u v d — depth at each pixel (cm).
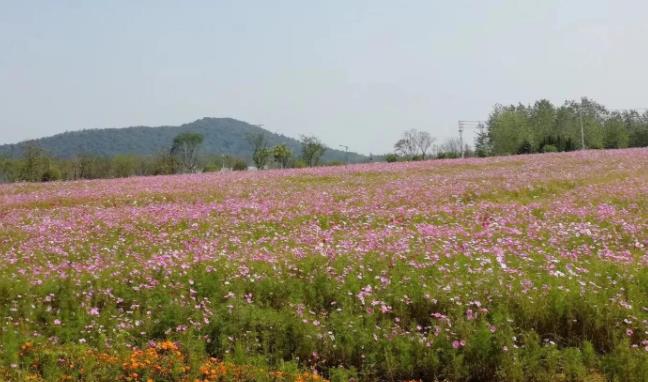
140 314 1123
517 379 841
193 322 1030
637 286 1083
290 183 3344
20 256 1636
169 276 1295
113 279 1301
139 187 3378
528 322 980
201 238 1822
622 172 3116
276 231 1903
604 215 1853
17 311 1130
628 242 1551
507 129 9106
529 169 3516
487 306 1036
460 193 2531
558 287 1048
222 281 1224
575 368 842
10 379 828
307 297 1154
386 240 1563
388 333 962
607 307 973
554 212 1961
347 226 1975
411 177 3388
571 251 1449
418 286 1123
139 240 1845
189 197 2809
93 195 2973
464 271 1218
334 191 2827
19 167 6462
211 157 9269
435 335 941
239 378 857
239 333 988
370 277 1217
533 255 1360
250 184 3350
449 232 1656
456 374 864
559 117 9950
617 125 9675
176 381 847
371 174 3734
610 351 911
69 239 1850
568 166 3600
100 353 936
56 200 2859
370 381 884
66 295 1212
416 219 2006
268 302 1135
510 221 1839
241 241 1736
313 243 1603
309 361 944
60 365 890
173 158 7262
